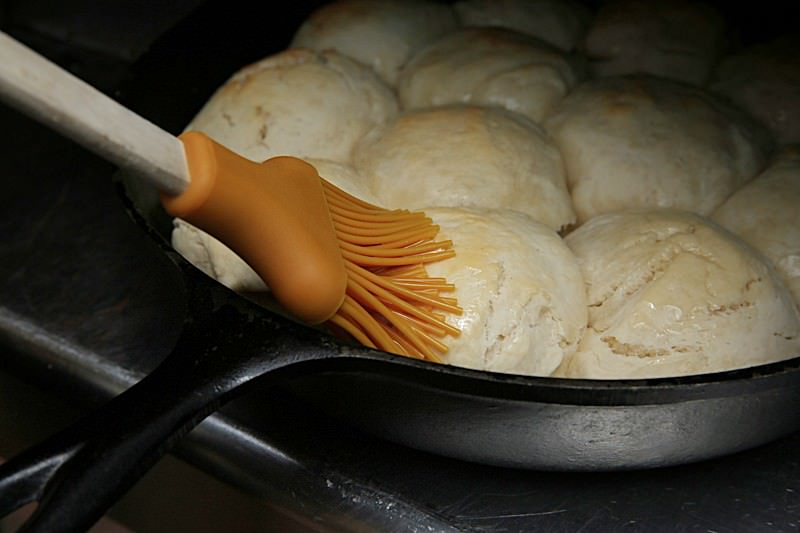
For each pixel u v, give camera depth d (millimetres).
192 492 432
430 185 449
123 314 478
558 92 503
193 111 525
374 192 456
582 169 477
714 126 479
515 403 375
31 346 468
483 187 449
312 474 417
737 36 548
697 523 405
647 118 478
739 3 551
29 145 567
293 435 425
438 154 455
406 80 517
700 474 418
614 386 369
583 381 370
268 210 361
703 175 468
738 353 415
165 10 594
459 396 376
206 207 350
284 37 559
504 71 503
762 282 424
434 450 403
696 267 421
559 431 385
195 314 381
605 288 428
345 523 410
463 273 405
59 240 513
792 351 422
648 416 381
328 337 375
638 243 432
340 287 371
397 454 422
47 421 462
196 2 588
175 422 355
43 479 344
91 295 486
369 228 400
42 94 315
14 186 543
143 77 496
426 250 407
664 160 469
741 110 504
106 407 356
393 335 394
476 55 512
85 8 604
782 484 416
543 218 458
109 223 522
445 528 404
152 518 440
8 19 619
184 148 348
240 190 355
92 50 609
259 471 421
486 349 402
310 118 477
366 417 398
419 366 371
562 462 397
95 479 342
